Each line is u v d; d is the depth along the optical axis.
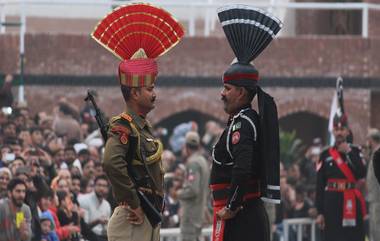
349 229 32.62
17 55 45.28
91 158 34.12
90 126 40.91
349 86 46.78
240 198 18.27
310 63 46.69
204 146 43.72
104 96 45.72
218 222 18.70
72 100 45.59
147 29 18.77
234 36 18.89
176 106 46.09
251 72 18.66
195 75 46.22
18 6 49.53
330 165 32.69
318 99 46.72
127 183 17.95
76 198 28.84
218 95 46.28
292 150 46.81
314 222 35.66
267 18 18.81
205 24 47.38
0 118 36.50
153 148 18.48
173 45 18.89
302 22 50.53
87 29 52.53
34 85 45.38
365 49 46.81
